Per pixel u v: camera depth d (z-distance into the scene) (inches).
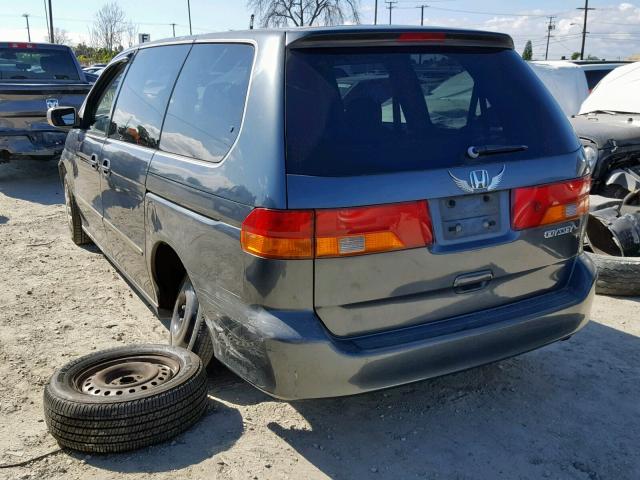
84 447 112.5
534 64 398.6
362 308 103.3
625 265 186.5
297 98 102.8
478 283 112.5
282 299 99.9
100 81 197.2
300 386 100.8
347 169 100.1
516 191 112.4
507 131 116.3
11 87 331.0
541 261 119.3
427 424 126.6
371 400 135.2
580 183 123.0
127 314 181.9
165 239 132.6
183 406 117.5
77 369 124.3
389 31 110.7
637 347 159.3
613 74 310.5
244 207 103.0
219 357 115.6
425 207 103.7
